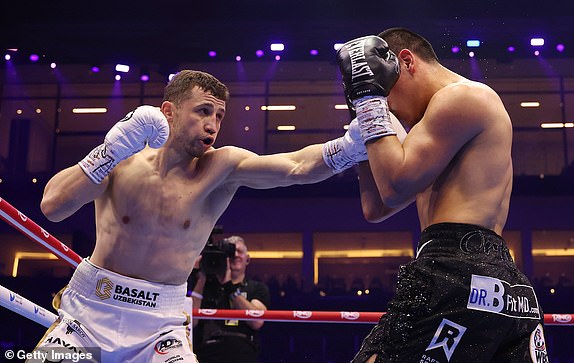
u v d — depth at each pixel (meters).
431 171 1.89
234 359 4.36
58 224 14.16
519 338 1.91
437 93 1.98
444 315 1.84
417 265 1.93
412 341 1.86
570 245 15.36
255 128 16.50
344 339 9.91
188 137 2.42
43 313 2.73
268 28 13.69
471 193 1.94
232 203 15.04
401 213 14.70
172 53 14.29
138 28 13.76
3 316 9.77
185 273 2.43
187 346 2.34
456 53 13.23
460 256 1.88
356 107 2.01
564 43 13.20
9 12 13.41
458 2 12.85
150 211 2.37
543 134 15.83
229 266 4.55
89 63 14.40
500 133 1.96
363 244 15.98
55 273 16.05
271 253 16.17
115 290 2.29
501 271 1.87
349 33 13.45
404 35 2.17
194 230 2.45
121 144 2.22
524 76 15.69
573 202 14.34
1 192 14.18
